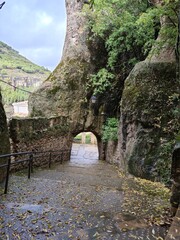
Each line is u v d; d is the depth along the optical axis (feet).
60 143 49.14
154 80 29.99
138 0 44.32
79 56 56.29
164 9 24.80
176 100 26.66
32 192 18.93
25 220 13.00
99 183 26.20
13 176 25.09
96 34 54.24
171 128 26.21
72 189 20.77
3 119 21.88
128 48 47.57
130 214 14.55
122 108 36.01
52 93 54.54
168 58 30.22
